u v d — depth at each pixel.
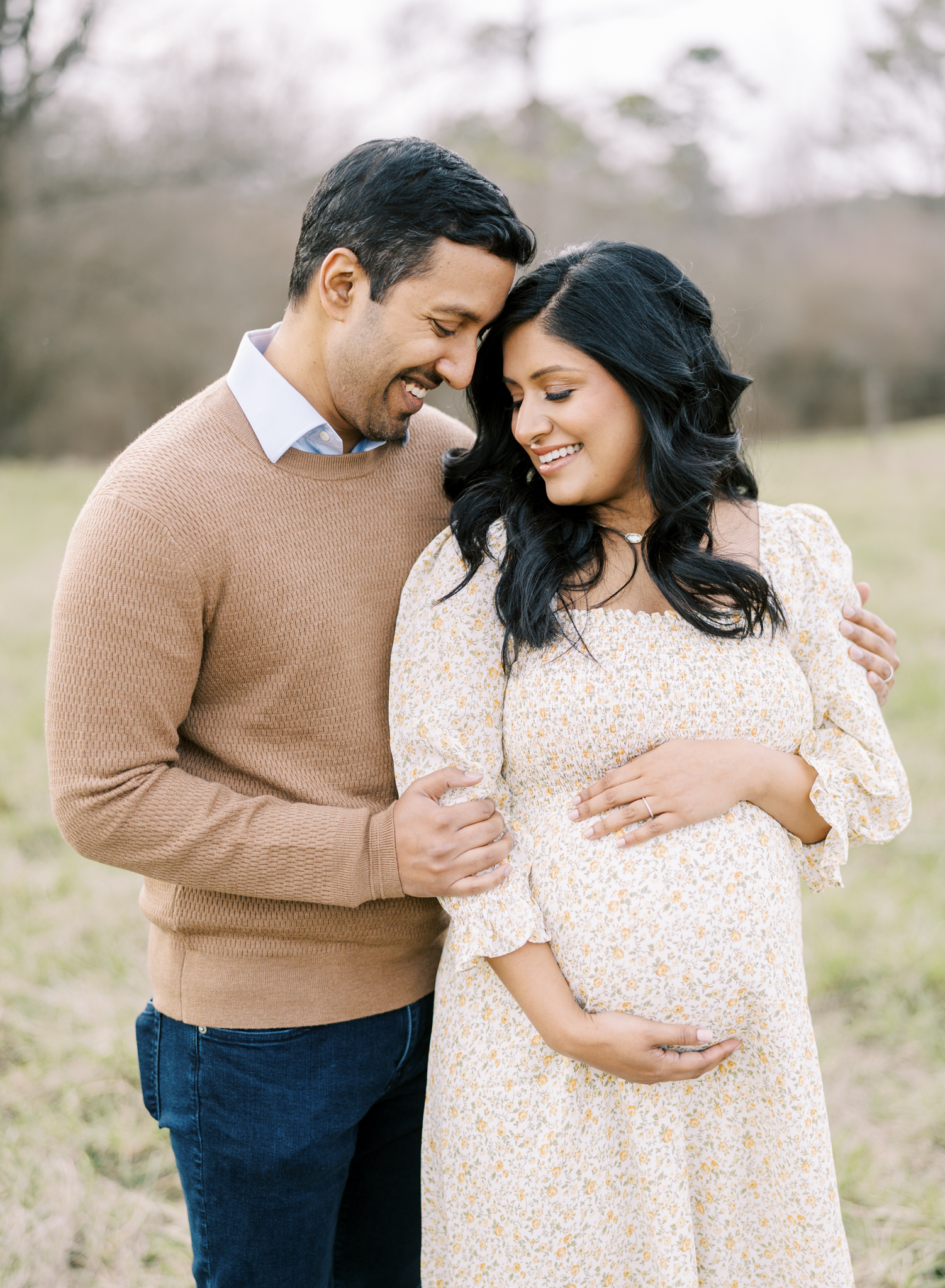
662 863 1.50
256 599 1.53
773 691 1.57
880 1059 2.93
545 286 1.55
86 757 1.46
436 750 1.54
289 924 1.57
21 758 4.90
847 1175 2.47
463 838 1.48
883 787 1.57
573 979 1.52
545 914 1.54
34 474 15.87
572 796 1.59
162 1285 2.23
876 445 17.50
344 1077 1.63
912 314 24.31
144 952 3.45
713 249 25.23
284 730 1.59
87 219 21.83
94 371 22.02
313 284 1.54
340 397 1.57
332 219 1.51
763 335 24.48
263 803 1.52
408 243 1.46
